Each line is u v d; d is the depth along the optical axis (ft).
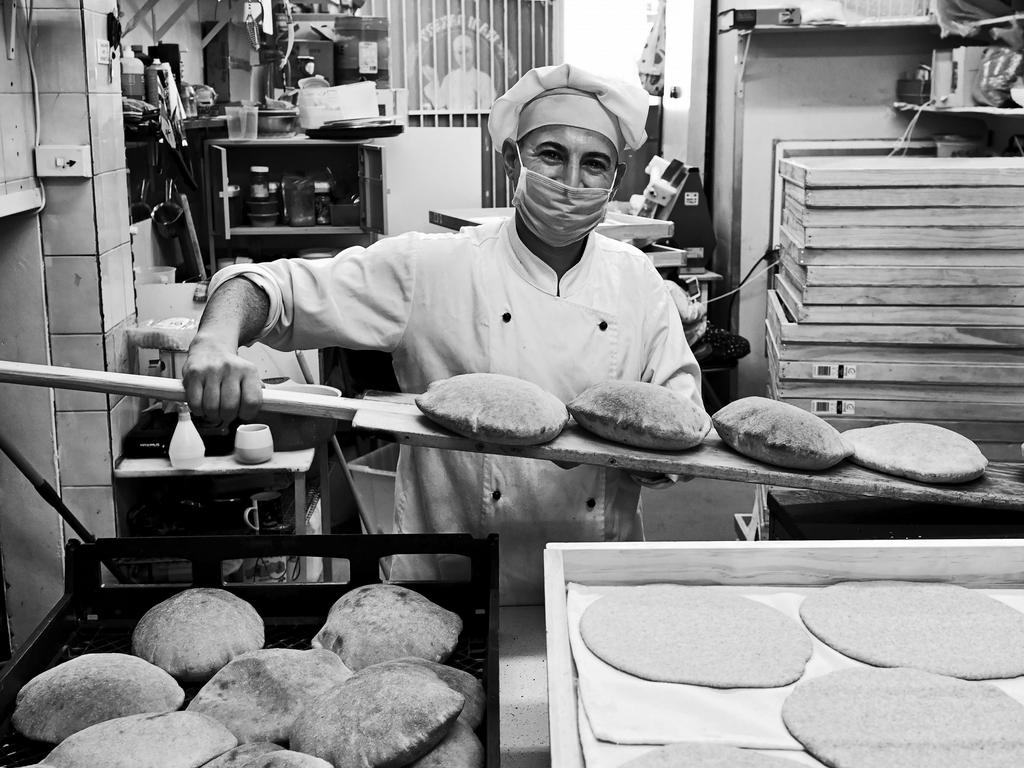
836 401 9.53
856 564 4.37
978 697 3.55
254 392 4.57
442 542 4.87
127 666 4.21
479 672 4.46
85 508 9.95
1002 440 9.40
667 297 6.60
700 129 19.39
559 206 5.75
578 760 3.17
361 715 3.68
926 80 15.81
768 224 17.71
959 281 9.05
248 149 16.28
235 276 5.68
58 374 4.42
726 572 4.38
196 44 16.12
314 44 16.74
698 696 3.59
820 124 17.21
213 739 3.76
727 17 17.10
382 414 4.66
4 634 9.78
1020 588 4.38
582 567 4.36
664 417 4.54
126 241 10.71
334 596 4.90
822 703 3.51
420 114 23.72
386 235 15.28
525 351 6.12
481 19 23.41
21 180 9.02
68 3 9.10
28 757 3.87
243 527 10.03
